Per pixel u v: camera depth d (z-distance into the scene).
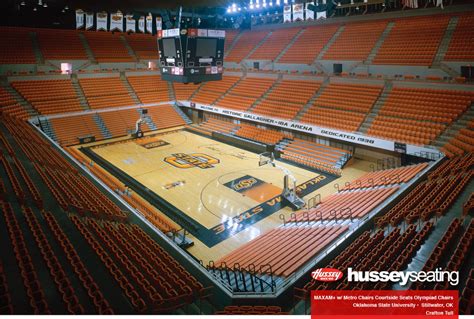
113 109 35.09
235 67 41.72
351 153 25.47
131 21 37.53
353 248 11.38
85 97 34.88
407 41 29.53
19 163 17.56
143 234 13.61
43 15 38.81
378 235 11.76
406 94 25.56
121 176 23.23
